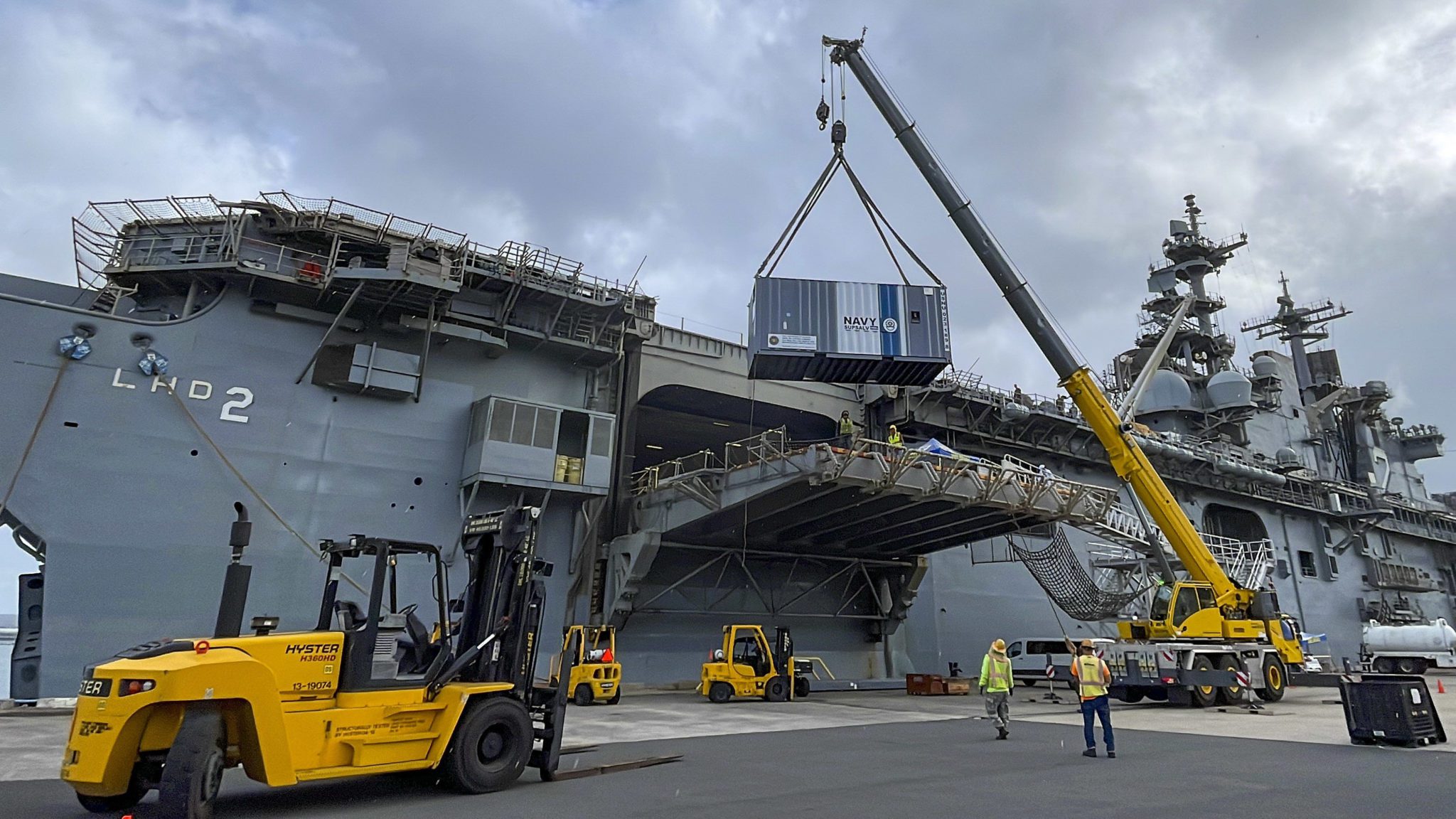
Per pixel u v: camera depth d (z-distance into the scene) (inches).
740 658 1116.5
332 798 395.9
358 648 385.7
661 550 1283.2
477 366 1169.4
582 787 427.8
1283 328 2669.8
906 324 975.0
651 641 1269.7
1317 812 357.7
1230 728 739.4
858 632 1497.3
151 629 876.6
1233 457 1916.8
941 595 1594.5
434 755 396.8
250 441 978.1
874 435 1576.0
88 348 905.5
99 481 883.4
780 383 1499.8
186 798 304.8
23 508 840.9
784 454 997.8
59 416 878.4
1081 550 1721.2
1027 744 620.7
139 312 1028.5
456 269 1090.7
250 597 936.3
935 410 1582.2
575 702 993.5
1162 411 2007.9
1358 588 2196.1
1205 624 1019.3
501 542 447.2
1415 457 2728.8
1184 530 1045.8
